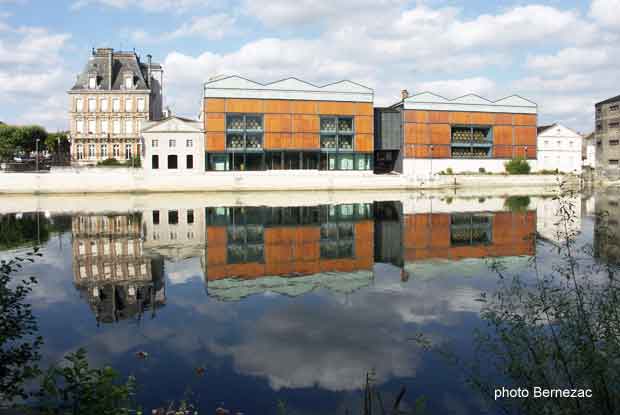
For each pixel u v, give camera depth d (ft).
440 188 216.13
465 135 238.89
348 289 52.31
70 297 49.37
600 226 30.78
